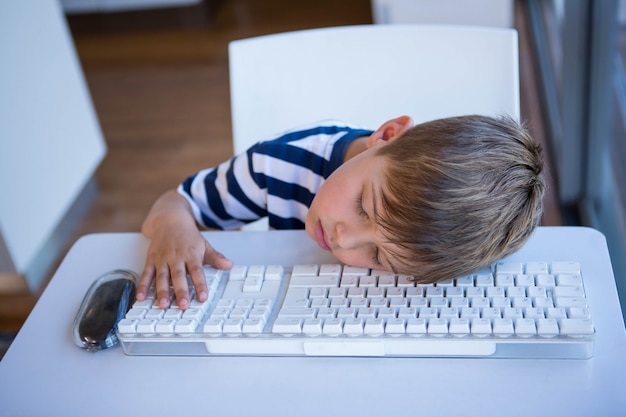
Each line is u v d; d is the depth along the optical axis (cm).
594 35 171
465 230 70
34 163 207
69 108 227
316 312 72
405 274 75
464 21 241
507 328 67
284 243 88
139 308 76
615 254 147
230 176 105
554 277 73
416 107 119
